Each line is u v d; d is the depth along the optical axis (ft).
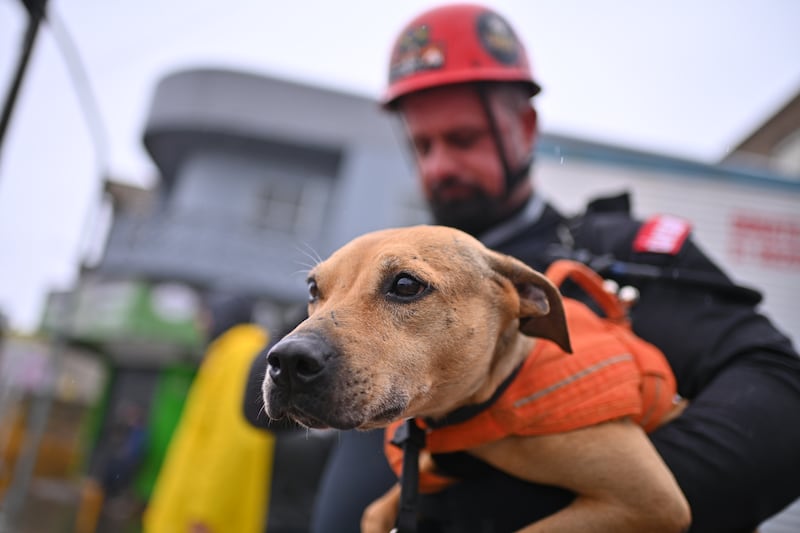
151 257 54.13
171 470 12.67
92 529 35.27
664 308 6.23
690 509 4.82
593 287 6.11
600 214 7.70
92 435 57.77
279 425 6.82
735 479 4.83
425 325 5.29
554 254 7.20
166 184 67.10
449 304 5.34
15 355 53.31
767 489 4.95
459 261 5.51
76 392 63.05
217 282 54.49
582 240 7.33
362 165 53.78
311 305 6.08
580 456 4.83
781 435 5.02
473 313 5.38
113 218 55.11
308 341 4.89
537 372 5.22
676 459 4.93
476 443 5.09
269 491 12.23
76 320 52.80
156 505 13.48
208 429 11.40
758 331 5.83
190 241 55.31
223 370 11.53
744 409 5.12
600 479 4.77
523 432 4.94
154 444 49.65
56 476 58.44
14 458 42.63
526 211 7.97
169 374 53.01
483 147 7.75
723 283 6.15
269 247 56.49
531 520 5.05
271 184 58.44
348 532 6.97
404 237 5.73
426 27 7.89
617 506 4.71
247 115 56.39
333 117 57.00
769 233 16.76
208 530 10.83
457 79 7.52
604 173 17.24
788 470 5.00
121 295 53.36
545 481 5.00
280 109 56.70
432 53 7.70
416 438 5.34
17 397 47.93
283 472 12.38
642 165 17.29
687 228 6.67
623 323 6.14
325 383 4.83
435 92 7.72
